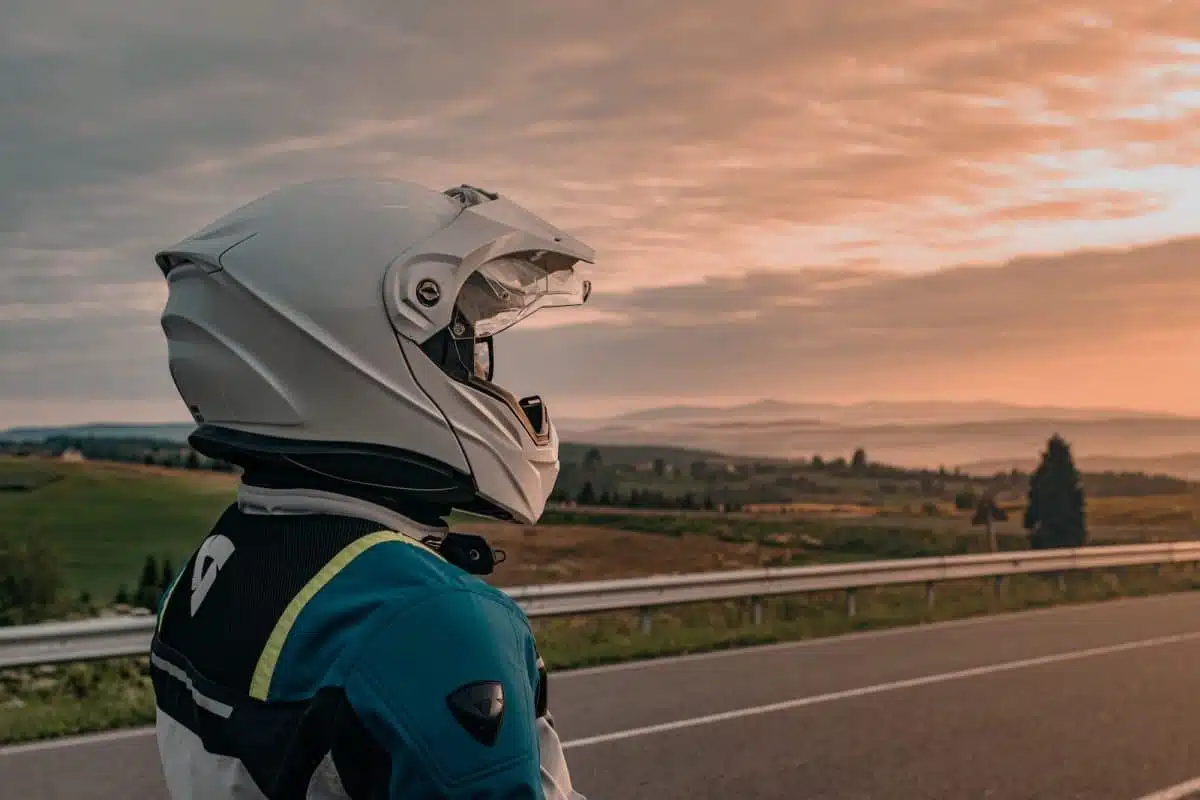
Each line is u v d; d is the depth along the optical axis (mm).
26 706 8484
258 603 1431
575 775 6750
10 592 11039
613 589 12750
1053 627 14109
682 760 7098
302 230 1526
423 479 1501
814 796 6348
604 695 9195
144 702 8688
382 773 1295
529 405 1672
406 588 1346
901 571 16234
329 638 1339
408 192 1592
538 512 1630
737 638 12539
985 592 19062
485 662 1303
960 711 8602
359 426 1490
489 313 1619
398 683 1285
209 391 1535
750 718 8305
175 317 1569
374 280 1500
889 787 6539
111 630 8688
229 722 1393
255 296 1498
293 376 1490
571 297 1678
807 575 14930
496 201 1613
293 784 1310
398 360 1499
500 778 1275
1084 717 8406
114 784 6492
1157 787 6582
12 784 6480
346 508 1479
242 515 1573
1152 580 20719
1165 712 8594
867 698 9102
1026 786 6582
